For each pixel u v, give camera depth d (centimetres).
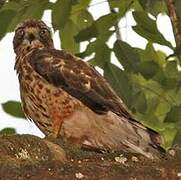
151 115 1487
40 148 968
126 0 1397
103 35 1361
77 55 1372
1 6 1380
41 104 1227
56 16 1317
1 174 888
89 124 1196
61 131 1205
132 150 1166
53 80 1230
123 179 922
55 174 904
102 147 1193
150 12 1327
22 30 1362
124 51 1357
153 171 935
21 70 1262
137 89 1428
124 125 1178
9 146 948
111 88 1262
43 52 1268
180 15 1291
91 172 916
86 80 1237
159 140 1141
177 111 1351
